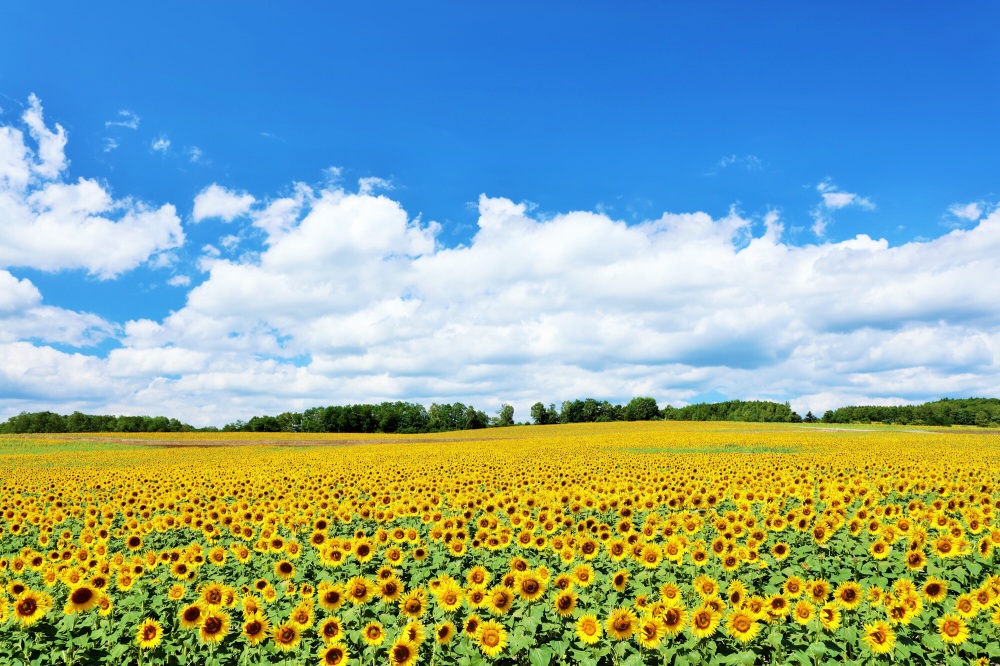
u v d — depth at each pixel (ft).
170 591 31.42
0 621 27.07
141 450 207.10
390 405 527.81
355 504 59.06
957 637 25.44
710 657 24.49
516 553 39.91
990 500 49.85
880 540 36.17
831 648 25.21
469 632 25.25
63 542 45.03
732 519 44.65
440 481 74.38
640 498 52.49
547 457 133.18
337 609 29.96
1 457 171.22
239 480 81.97
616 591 31.01
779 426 376.27
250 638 25.99
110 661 26.50
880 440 190.49
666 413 624.18
